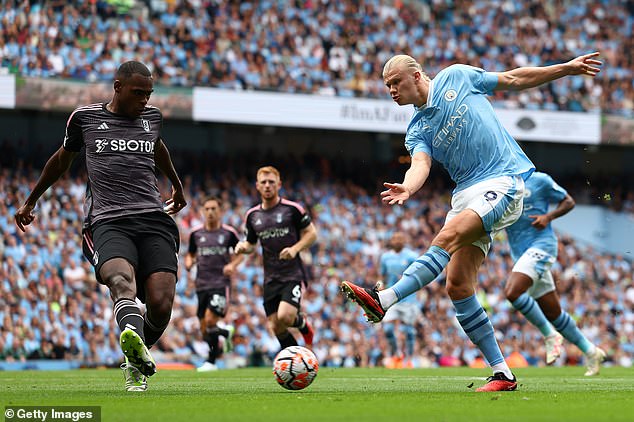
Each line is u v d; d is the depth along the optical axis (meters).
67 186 46.50
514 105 54.97
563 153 65.00
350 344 44.47
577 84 59.31
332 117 50.69
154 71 49.22
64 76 45.62
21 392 13.66
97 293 41.50
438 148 13.99
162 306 12.77
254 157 56.25
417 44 59.00
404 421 8.48
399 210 55.81
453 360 45.12
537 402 11.08
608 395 12.73
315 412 9.47
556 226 63.19
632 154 66.19
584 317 51.94
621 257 62.12
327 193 55.34
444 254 13.09
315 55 54.97
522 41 62.28
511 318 49.00
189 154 54.16
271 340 43.47
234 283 44.47
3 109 49.50
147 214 13.03
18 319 38.94
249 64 52.56
